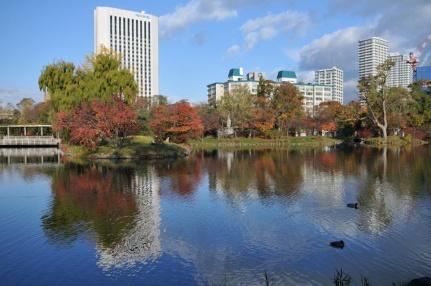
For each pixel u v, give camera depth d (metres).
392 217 21.31
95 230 19.53
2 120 101.75
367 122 98.12
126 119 56.12
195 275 14.25
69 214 22.62
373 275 14.05
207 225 20.22
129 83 66.12
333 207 23.75
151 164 47.44
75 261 15.63
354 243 17.28
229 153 66.25
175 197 27.08
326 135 115.06
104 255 16.20
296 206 24.09
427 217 21.22
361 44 198.25
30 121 99.06
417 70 151.50
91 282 13.81
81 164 47.84
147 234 18.81
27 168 44.25
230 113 99.94
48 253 16.52
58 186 31.89
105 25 130.75
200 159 54.22
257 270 14.62
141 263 15.39
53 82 66.88
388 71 90.44
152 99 114.00
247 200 25.95
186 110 69.50
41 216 22.28
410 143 87.44
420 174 36.75
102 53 68.31
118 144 59.62
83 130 54.34
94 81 63.34
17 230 19.64
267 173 38.81
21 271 14.80
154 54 143.00
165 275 14.27
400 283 13.37
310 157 56.81
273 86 110.56
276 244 17.27
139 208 23.91
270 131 99.94
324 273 14.30
